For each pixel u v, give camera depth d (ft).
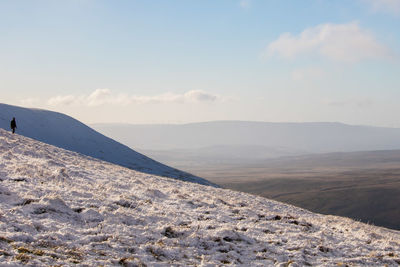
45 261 27.91
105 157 294.05
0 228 32.68
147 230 41.47
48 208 40.83
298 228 56.65
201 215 54.34
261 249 42.78
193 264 34.65
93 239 35.68
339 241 53.11
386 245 53.98
